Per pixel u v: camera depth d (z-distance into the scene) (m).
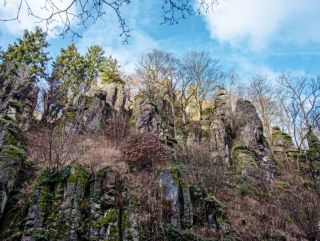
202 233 11.45
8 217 8.96
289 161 18.61
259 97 33.31
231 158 21.50
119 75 34.38
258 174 18.97
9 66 16.98
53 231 7.76
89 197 8.87
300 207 11.60
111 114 21.88
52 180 9.20
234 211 14.63
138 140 16.14
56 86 18.69
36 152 13.27
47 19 3.10
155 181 12.38
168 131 22.88
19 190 10.42
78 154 13.48
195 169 16.70
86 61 29.02
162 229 9.77
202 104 32.88
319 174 14.30
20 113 16.23
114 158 14.95
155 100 27.66
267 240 12.91
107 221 8.26
